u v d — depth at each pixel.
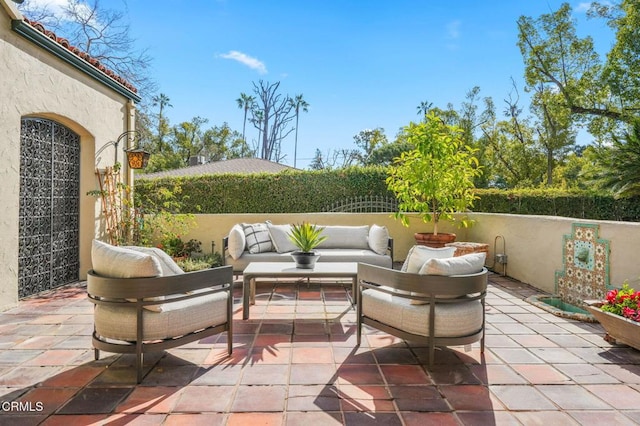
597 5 13.94
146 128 14.70
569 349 3.26
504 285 5.95
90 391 2.47
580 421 2.15
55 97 5.28
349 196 10.02
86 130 6.00
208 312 2.96
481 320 3.04
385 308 3.11
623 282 4.16
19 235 4.91
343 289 5.57
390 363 2.96
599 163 10.01
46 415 2.18
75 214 6.04
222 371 2.79
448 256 3.25
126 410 2.24
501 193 10.19
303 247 4.50
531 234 5.89
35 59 4.90
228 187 10.20
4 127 4.40
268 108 33.53
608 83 13.90
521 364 2.95
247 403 2.33
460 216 8.07
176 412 2.22
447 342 2.84
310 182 10.08
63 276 5.75
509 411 2.26
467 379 2.69
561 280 5.16
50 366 2.86
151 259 2.65
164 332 2.71
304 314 4.29
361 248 6.32
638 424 2.12
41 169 5.31
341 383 2.61
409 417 2.19
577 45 15.44
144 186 9.66
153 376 2.70
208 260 6.61
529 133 23.44
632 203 9.38
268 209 10.15
